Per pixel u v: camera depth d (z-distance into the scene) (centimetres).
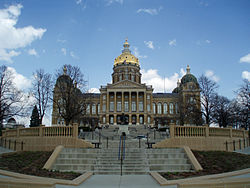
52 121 7225
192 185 937
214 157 1859
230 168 1577
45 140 2353
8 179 979
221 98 5812
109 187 1171
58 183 1205
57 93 5003
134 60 10375
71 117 4384
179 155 1830
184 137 2298
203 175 1421
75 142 2284
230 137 2505
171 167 1681
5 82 3925
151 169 1666
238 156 1864
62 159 1753
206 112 4734
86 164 1695
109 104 9062
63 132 2350
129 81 8988
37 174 1431
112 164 1688
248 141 2700
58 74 4816
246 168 1527
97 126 7481
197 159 1834
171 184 1207
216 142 2378
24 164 1694
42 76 4612
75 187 1163
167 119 9369
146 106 8925
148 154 1844
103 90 9238
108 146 2281
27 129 2514
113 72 10494
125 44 11056
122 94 8919
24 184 954
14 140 2586
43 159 1800
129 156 1816
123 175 1523
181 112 6469
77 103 4550
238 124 5441
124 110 8956
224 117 4912
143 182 1296
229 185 952
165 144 2252
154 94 10106
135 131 6031
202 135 2353
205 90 4819
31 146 2402
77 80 4831
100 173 1573
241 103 4141
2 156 1922
